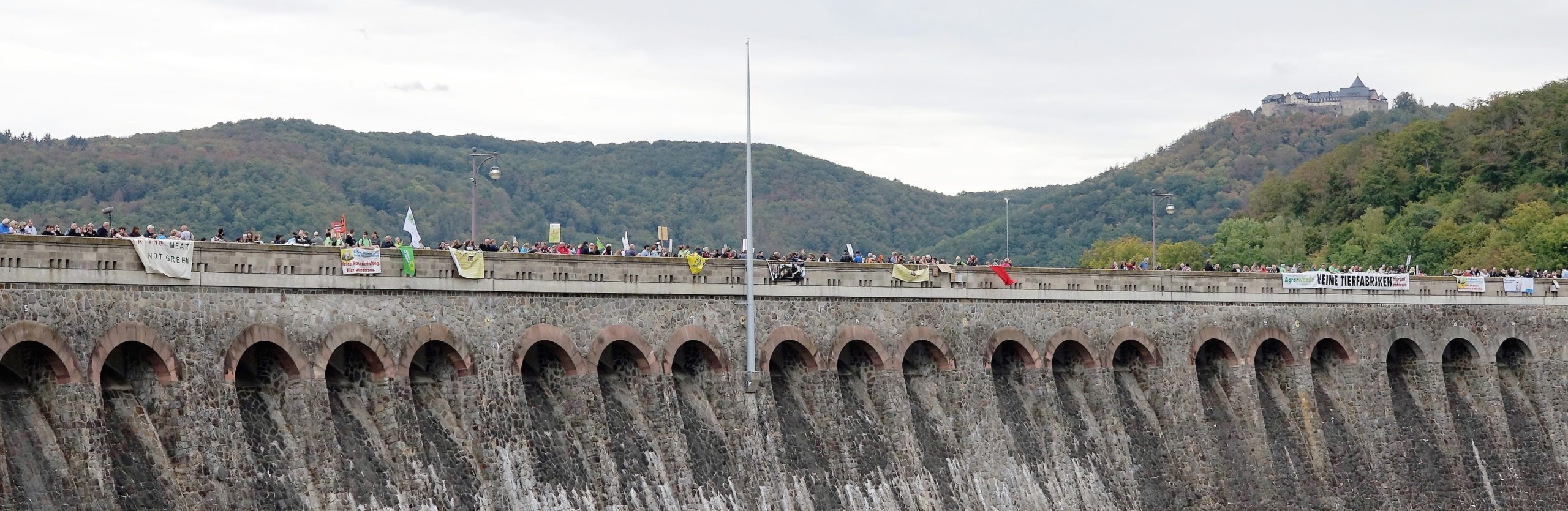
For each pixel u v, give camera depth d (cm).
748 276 10294
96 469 7512
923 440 11150
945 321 11400
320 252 8550
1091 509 11694
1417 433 13688
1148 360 12494
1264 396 13238
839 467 10606
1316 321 13338
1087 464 11862
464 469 9012
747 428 10275
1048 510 11469
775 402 10575
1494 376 14138
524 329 9425
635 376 10056
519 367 9362
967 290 11512
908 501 10812
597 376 9706
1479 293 14200
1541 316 14512
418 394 9169
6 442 7412
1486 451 13938
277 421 8456
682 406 10250
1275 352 13350
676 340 10106
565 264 9619
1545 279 14600
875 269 11075
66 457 7488
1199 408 12531
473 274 9194
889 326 11125
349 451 8619
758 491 10162
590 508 9425
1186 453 12369
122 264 7744
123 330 7731
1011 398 11850
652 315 10025
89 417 7544
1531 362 14438
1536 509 13925
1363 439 13312
